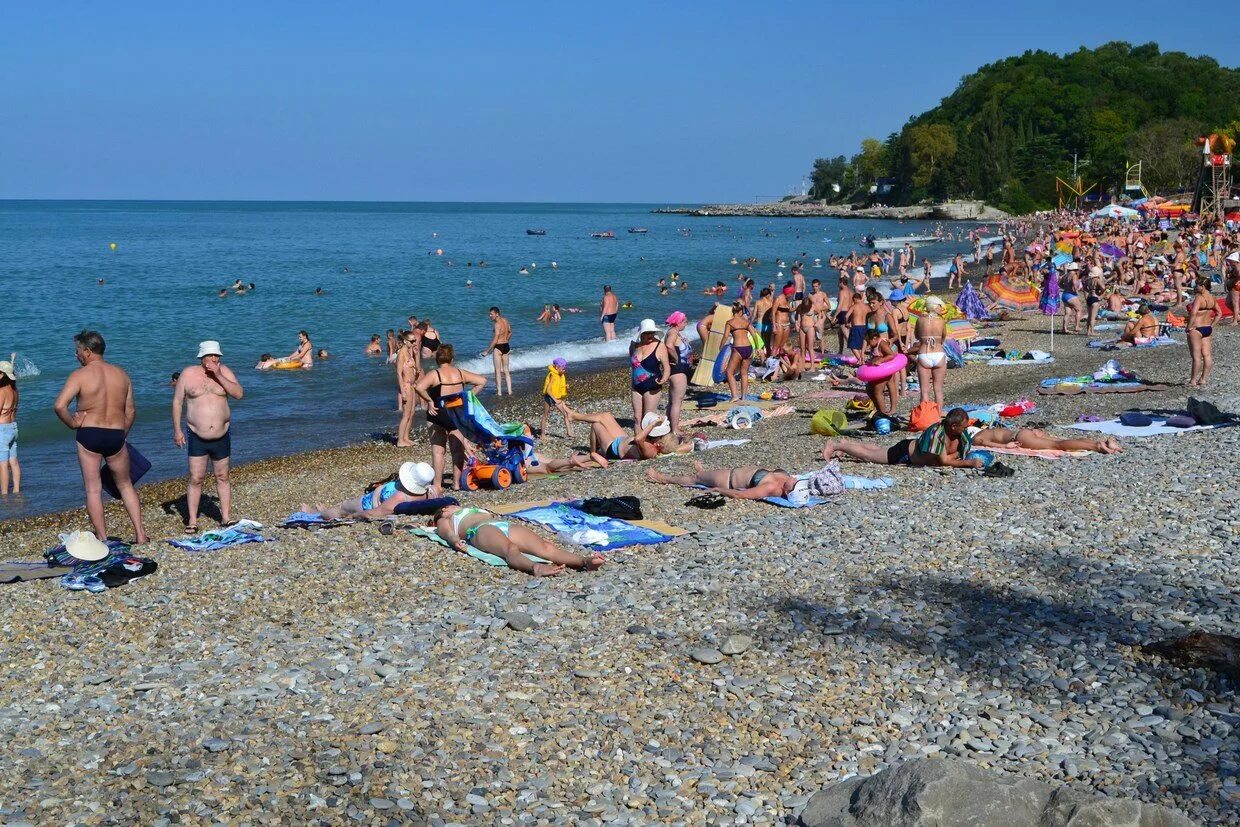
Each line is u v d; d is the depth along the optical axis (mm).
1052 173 143500
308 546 9508
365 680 6516
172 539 9852
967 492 10609
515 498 11609
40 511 13672
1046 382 18375
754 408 16781
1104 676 6164
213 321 36250
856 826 4527
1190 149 124938
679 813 4945
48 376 25312
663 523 10086
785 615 7336
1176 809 4727
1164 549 8367
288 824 4859
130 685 6508
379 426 19438
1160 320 28516
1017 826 4371
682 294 47781
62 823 4867
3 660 6973
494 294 47125
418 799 5074
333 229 136875
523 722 5875
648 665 6578
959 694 6055
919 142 156750
